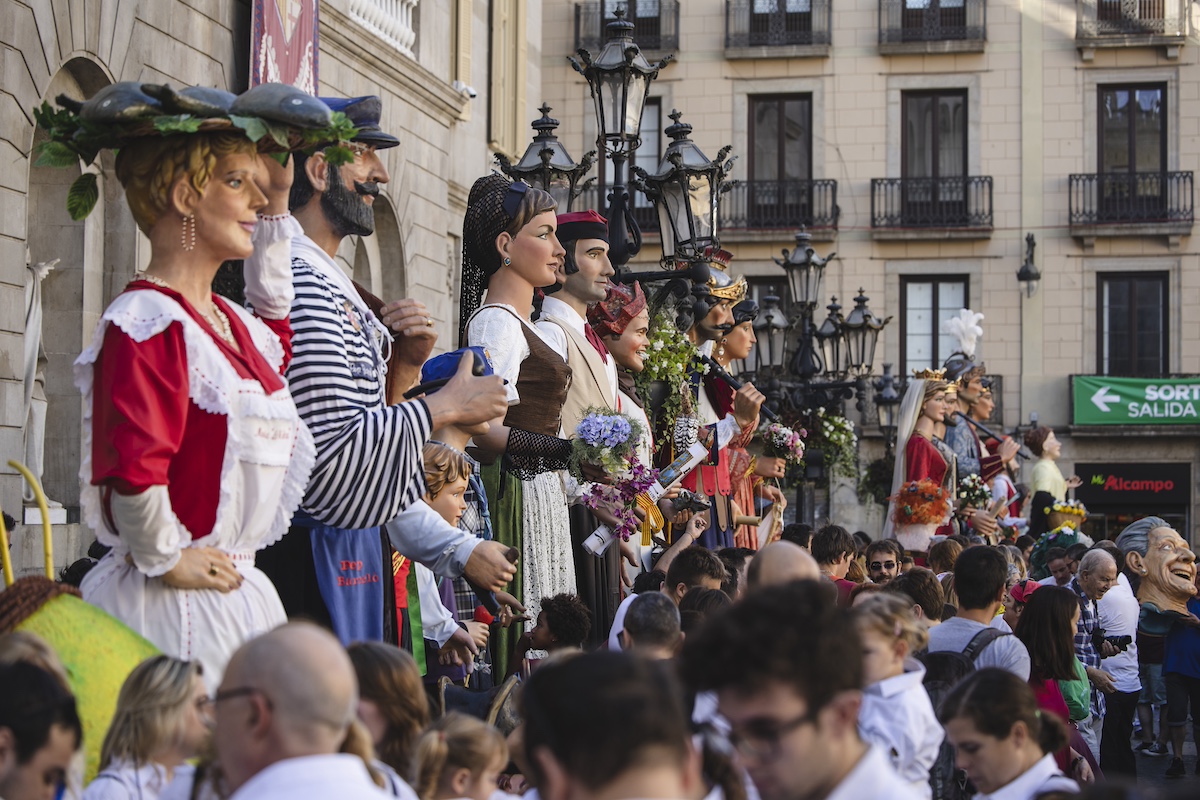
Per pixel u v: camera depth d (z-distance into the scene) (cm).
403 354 547
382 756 382
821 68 3341
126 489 378
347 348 489
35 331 940
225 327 429
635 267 3262
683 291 971
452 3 1625
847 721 262
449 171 1628
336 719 279
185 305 408
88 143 418
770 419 1137
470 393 509
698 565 693
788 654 253
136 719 345
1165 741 1279
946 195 3300
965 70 3303
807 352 1661
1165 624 1184
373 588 514
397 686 383
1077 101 3269
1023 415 3259
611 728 227
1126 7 3247
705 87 3369
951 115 3328
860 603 467
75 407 979
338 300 500
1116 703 1084
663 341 931
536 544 677
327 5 1242
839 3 3338
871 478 1911
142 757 344
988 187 3278
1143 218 3225
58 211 978
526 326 671
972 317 1755
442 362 559
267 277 460
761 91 3359
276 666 278
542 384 666
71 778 334
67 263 977
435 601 589
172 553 393
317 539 496
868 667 454
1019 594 949
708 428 914
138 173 416
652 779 229
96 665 370
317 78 1205
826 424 1592
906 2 3328
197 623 405
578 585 739
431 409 498
